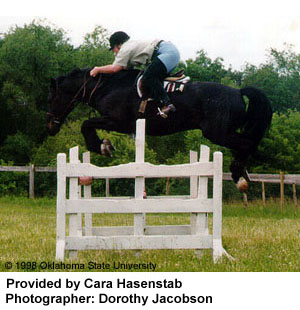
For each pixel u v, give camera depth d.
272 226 11.75
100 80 7.82
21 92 41.09
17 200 22.95
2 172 30.58
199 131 27.61
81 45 48.81
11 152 41.50
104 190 23.17
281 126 29.36
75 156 6.59
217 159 6.55
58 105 8.15
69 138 31.61
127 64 7.66
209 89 7.35
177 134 35.69
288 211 17.92
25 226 11.82
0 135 42.81
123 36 7.91
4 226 11.89
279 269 6.18
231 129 7.42
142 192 6.57
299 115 31.22
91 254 7.13
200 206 6.60
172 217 15.98
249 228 11.11
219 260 6.45
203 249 6.99
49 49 45.03
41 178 30.25
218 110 7.26
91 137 7.76
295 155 28.62
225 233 9.82
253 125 7.40
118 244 6.56
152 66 7.32
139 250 6.98
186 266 6.29
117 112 7.62
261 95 7.38
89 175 6.48
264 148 28.20
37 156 32.06
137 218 6.61
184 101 7.33
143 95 7.38
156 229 7.86
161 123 7.45
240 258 6.75
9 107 41.03
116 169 6.50
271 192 26.61
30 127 42.28
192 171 6.55
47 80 43.19
